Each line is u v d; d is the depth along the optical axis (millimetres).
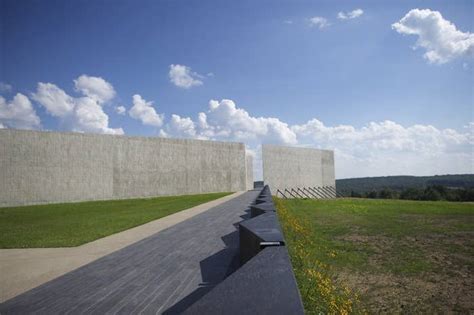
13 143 22656
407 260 7551
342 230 12109
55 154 24625
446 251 8453
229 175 38562
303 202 27328
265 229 4438
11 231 11258
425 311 4762
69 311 3979
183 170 33656
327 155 51062
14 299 4422
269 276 2318
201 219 13039
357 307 4746
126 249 7613
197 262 6188
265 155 40688
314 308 3529
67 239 9297
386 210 20031
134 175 29484
